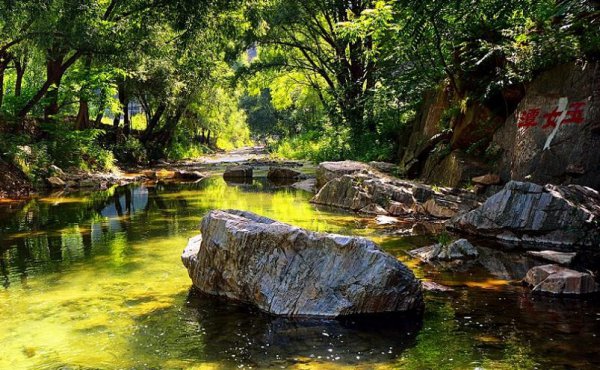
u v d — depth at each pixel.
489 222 8.28
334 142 23.06
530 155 9.64
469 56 11.84
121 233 9.23
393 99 18.31
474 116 11.78
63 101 22.06
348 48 24.36
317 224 9.58
